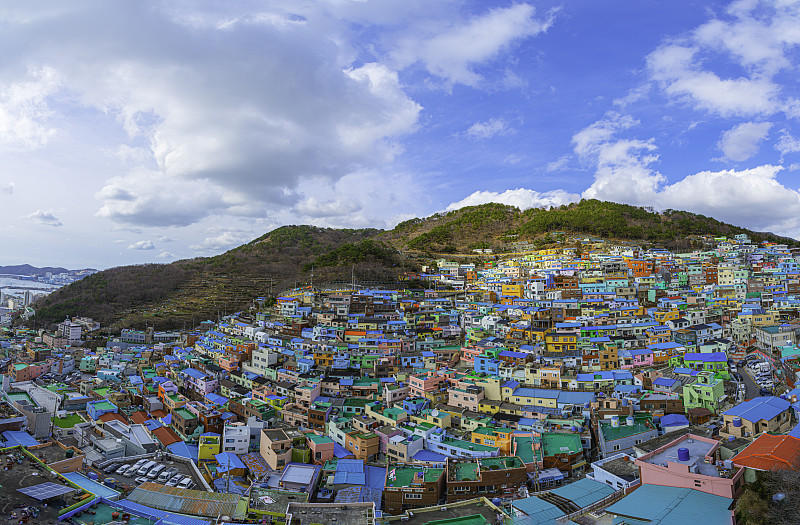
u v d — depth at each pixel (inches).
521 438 4062.5
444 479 3678.6
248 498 3179.1
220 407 5398.6
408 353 6254.9
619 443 3801.7
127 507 2960.1
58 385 6599.4
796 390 3934.5
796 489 2273.6
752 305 7185.0
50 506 2832.2
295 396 5236.2
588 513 2679.6
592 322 6545.3
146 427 4963.1
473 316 7485.2
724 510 2352.4
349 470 3789.4
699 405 4340.6
